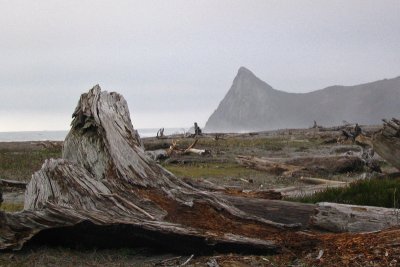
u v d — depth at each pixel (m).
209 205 8.41
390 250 6.87
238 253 7.33
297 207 8.83
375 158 28.14
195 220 8.03
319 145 40.50
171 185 8.98
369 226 8.30
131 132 10.14
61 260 6.98
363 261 6.67
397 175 16.12
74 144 9.65
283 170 22.98
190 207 8.30
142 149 9.91
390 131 15.45
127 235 7.38
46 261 6.87
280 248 7.32
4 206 12.20
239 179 20.66
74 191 8.02
